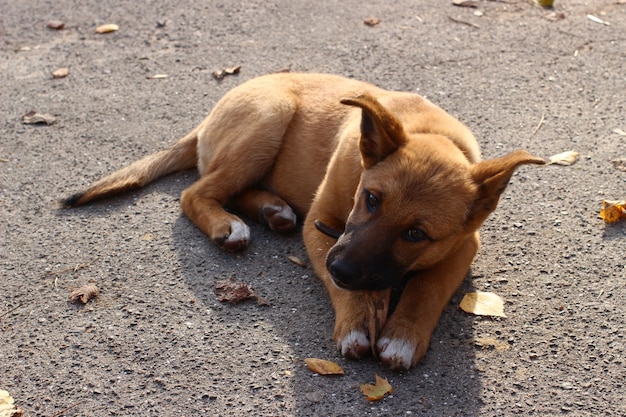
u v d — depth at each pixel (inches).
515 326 59.7
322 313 60.6
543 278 63.4
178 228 68.1
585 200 70.0
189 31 94.6
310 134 68.7
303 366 56.9
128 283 63.1
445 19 97.2
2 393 55.3
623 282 62.7
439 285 59.3
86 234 67.4
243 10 99.3
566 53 90.2
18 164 75.1
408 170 57.1
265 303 61.2
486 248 65.9
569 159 74.3
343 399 54.9
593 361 57.5
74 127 79.8
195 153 74.0
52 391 55.8
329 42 92.3
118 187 70.7
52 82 86.4
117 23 96.6
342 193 62.7
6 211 69.8
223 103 71.4
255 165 69.6
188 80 86.4
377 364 57.0
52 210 69.9
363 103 57.1
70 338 59.1
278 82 71.8
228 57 90.0
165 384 56.1
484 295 61.8
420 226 56.3
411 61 89.0
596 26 95.2
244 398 55.2
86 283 63.1
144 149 77.0
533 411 54.5
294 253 65.7
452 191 56.9
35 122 80.2
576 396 55.4
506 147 76.5
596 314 60.5
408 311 58.0
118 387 55.9
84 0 102.6
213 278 63.4
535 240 66.4
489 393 55.5
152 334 59.2
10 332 59.6
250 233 67.7
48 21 97.3
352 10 99.5
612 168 73.4
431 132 62.2
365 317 57.4
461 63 88.6
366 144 58.6
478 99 83.0
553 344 58.6
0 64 89.5
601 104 82.1
